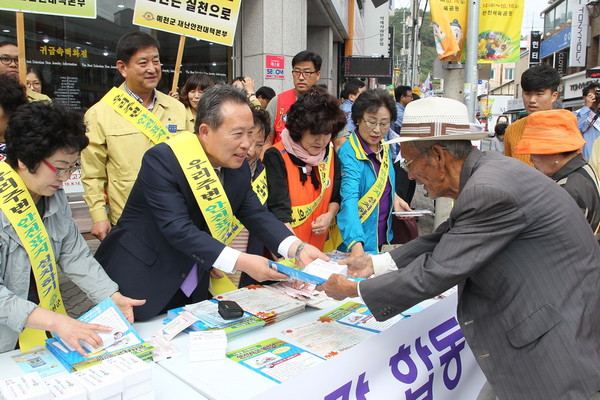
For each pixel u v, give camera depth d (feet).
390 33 58.23
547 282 4.50
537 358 4.47
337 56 48.26
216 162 5.88
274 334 5.53
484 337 4.86
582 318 4.46
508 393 4.65
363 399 4.85
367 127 8.78
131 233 6.08
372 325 5.79
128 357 4.18
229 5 11.18
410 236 10.08
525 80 11.18
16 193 4.92
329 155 8.70
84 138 4.94
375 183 9.00
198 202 5.66
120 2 19.85
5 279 5.06
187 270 6.06
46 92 18.31
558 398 4.38
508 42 16.60
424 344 5.73
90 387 3.63
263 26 22.03
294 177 8.11
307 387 4.18
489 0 16.38
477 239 4.48
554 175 7.14
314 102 7.62
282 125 12.09
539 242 4.52
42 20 17.89
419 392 5.59
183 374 4.56
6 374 4.53
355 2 48.57
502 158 4.88
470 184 4.58
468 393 6.60
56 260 5.64
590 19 63.36
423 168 5.12
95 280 5.78
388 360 5.15
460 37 16.11
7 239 4.94
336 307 6.44
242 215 6.66
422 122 4.91
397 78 111.34
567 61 73.15
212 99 5.40
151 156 5.65
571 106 66.59
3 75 6.32
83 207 18.07
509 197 4.39
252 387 4.32
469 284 5.10
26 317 4.63
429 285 4.61
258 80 22.76
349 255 8.04
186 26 10.84
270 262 5.42
